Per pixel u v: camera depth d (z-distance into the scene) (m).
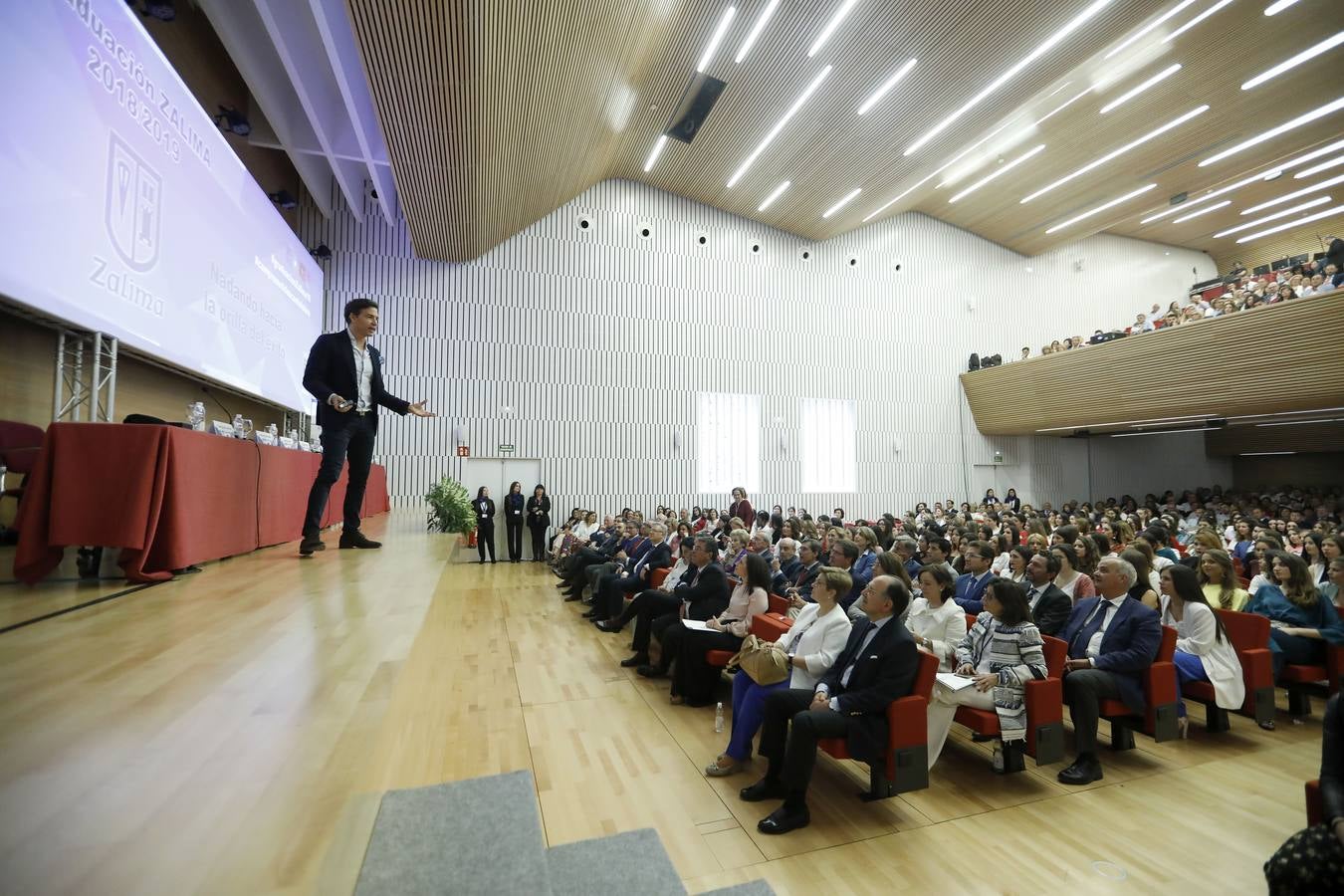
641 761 3.70
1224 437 17.94
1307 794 2.24
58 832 0.77
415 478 11.58
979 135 10.62
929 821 3.16
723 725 4.30
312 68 7.67
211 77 8.02
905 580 4.48
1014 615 3.78
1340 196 14.28
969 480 15.56
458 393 11.87
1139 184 12.91
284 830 0.80
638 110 10.17
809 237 14.50
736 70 9.29
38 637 1.70
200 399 7.07
